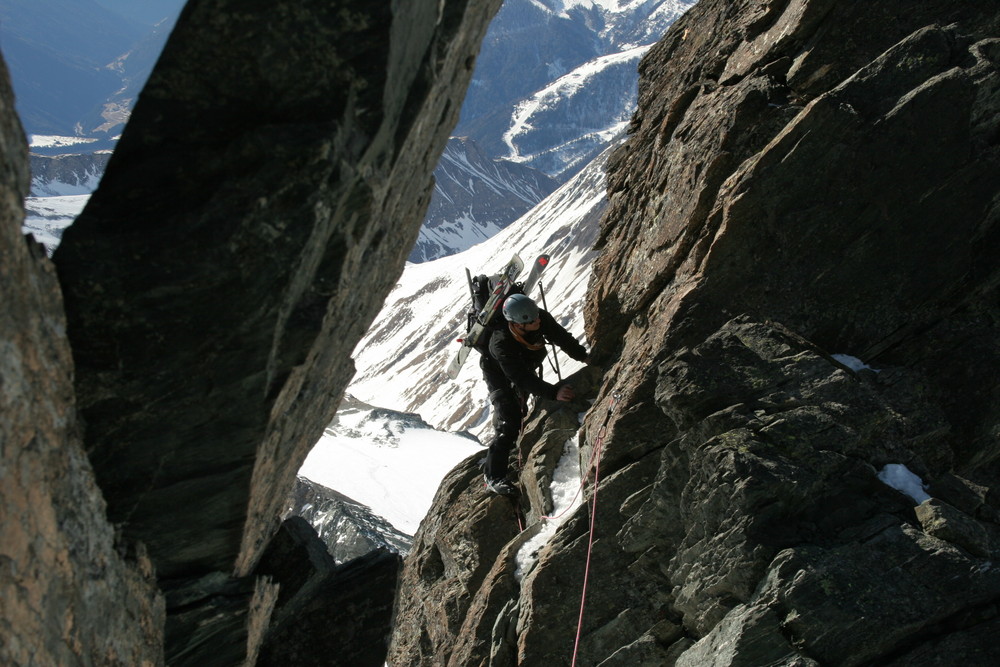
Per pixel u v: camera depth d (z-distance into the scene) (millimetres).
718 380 6512
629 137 10570
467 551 9438
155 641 3979
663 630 6699
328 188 3393
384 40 3361
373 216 3980
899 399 6504
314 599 5902
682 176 8062
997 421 6488
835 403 6301
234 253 3314
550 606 7195
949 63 6820
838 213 6828
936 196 6719
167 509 3783
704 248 7348
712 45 9086
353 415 140625
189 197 3330
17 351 2746
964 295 6871
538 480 8609
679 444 6652
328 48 3346
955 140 6645
